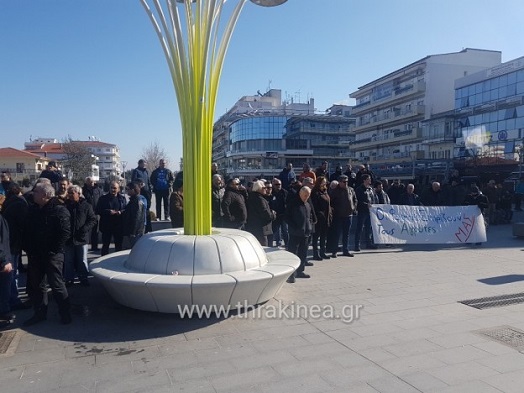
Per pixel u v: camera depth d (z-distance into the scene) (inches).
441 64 2058.3
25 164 2463.1
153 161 1920.5
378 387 138.6
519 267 332.2
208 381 143.1
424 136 1959.9
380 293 254.2
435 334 186.9
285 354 165.3
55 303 235.9
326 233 359.3
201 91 231.6
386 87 2381.9
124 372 150.2
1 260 186.4
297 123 3097.9
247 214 312.3
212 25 227.1
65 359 161.3
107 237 334.3
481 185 987.9
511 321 204.7
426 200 491.2
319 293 252.8
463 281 285.1
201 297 195.8
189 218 236.7
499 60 2112.5
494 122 1533.0
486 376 146.3
